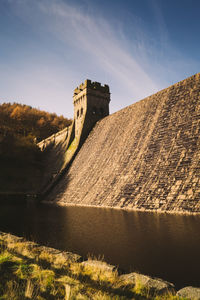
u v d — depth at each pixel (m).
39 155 76.00
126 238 12.84
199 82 28.70
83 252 10.91
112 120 46.69
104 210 25.50
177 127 27.05
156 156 27.03
